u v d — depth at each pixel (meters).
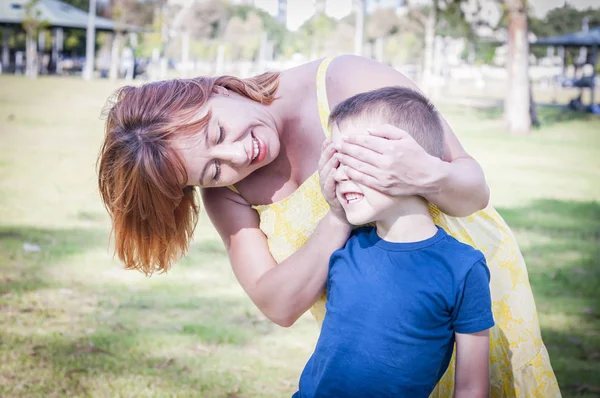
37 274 5.46
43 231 6.84
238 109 1.97
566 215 8.01
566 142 15.03
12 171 10.05
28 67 34.09
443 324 1.79
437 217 2.04
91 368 3.81
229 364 3.93
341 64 2.14
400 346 1.79
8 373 3.71
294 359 4.03
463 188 1.85
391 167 1.75
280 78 2.17
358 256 1.90
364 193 1.80
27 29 33.31
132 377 3.71
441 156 1.91
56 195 8.59
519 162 12.09
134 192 2.00
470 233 2.11
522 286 2.16
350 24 39.56
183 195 2.10
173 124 1.92
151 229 2.09
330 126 1.95
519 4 16.94
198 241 6.62
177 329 4.42
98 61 42.38
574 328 4.51
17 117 16.41
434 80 32.38
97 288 5.19
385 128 1.77
